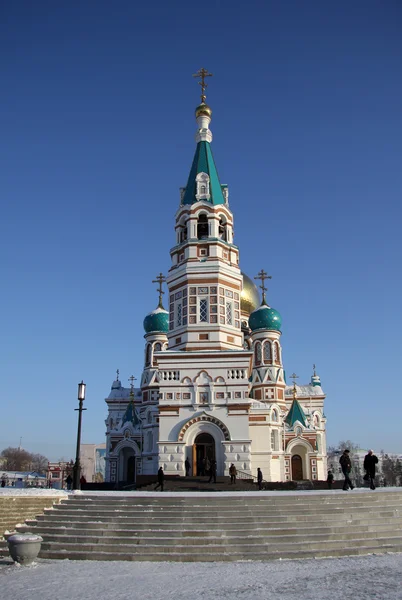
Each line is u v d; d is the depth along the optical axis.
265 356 75.75
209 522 27.28
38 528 27.20
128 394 85.44
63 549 25.19
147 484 49.41
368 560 23.27
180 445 53.06
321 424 86.19
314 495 31.08
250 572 21.03
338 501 30.69
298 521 27.58
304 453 73.44
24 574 21.05
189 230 60.41
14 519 27.89
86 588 18.56
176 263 61.12
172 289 60.44
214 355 55.12
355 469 139.88
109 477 72.12
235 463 52.03
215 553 24.19
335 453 182.75
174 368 55.25
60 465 132.75
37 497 29.86
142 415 73.69
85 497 30.98
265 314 76.69
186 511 28.31
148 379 74.12
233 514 28.14
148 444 67.62
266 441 60.00
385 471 143.88
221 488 45.50
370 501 31.27
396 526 28.39
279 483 50.16
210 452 53.84
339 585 18.48
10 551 23.11
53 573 21.20
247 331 80.56
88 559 24.30
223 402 53.81
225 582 19.28
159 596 17.36
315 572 20.83
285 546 24.89
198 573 20.95
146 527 26.86
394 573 20.36
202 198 61.34
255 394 74.88
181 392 54.53
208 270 58.38
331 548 25.28
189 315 57.44
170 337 59.16
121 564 23.06
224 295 58.56
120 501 29.88
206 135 65.94
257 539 25.39
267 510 28.66
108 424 82.94
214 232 60.12
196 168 63.94
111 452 72.12
